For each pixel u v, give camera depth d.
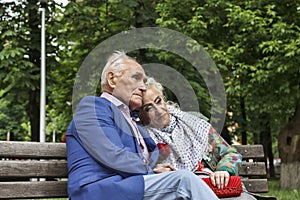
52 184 4.10
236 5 17.22
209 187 3.85
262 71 15.47
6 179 4.01
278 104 16.11
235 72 16.34
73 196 3.79
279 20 16.06
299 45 15.02
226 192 4.15
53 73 20.20
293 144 15.28
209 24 17.41
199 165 4.52
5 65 18.08
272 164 29.47
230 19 16.41
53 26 19.22
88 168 3.84
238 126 21.83
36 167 4.05
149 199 3.76
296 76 16.02
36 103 19.19
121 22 19.31
